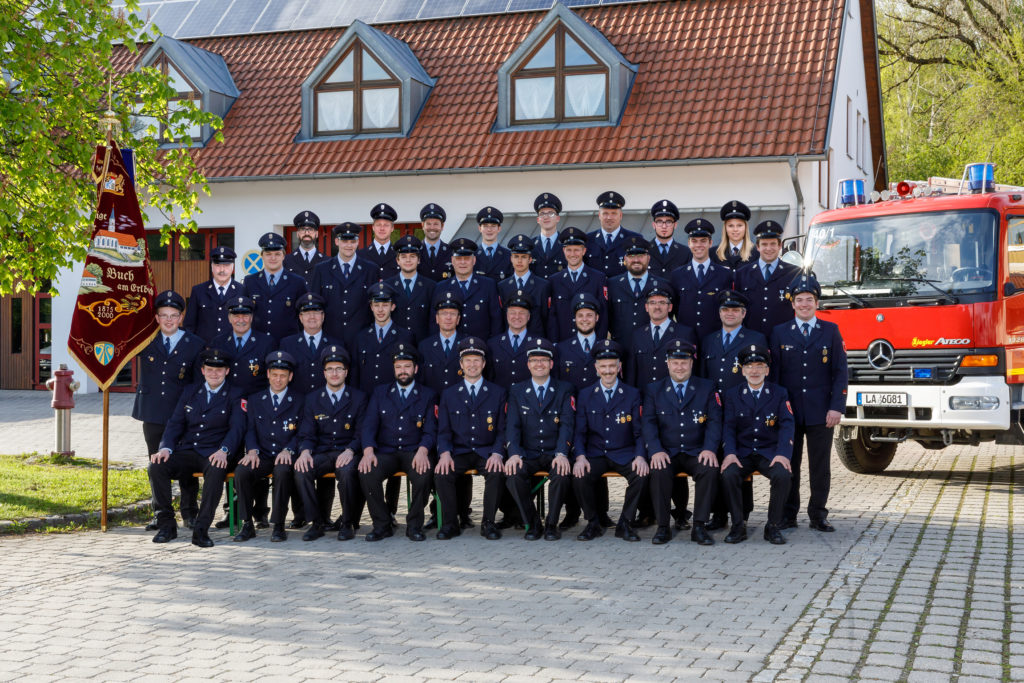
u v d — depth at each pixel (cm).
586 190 1895
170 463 868
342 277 975
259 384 927
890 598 643
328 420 884
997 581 680
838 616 604
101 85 1122
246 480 859
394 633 581
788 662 523
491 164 1892
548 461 866
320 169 1984
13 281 1177
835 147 2116
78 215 1105
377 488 858
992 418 998
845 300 1087
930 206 1059
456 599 655
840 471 1193
